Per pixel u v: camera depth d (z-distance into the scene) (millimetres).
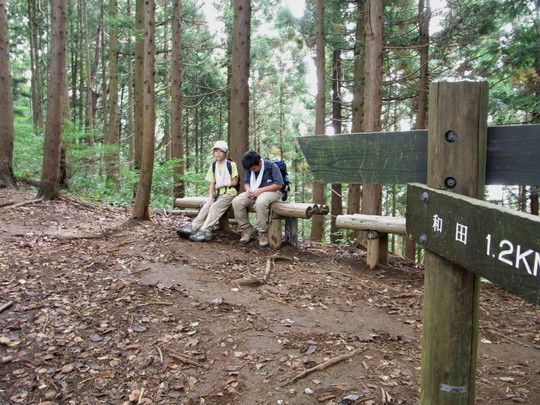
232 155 6773
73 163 10539
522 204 11625
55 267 4594
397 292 4629
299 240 7082
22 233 5742
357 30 11781
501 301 4688
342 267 5469
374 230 5461
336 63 14805
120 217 7363
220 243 6047
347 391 2725
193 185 15797
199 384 2783
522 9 8406
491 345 3525
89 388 2697
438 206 1457
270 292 4383
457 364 1525
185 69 19750
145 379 2816
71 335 3264
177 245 5715
